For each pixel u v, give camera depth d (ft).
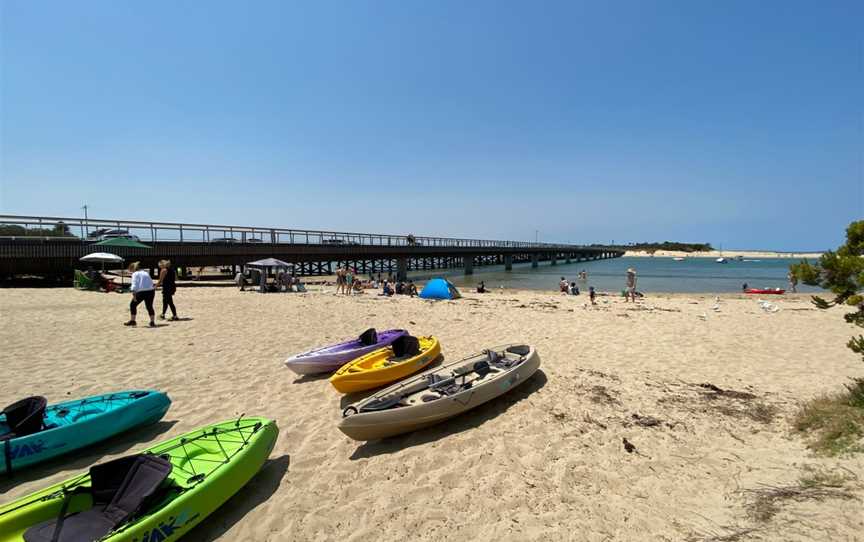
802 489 14.88
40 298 62.23
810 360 34.83
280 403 25.46
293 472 18.34
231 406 24.84
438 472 18.24
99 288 72.74
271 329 45.50
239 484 15.84
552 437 21.15
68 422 19.71
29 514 12.84
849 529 12.28
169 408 24.31
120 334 40.91
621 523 14.69
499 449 20.03
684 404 25.13
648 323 51.57
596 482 17.34
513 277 168.55
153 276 98.17
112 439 20.59
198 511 13.98
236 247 93.91
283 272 94.17
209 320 49.42
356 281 93.20
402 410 20.25
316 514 15.62
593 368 32.40
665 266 287.89
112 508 13.35
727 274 192.44
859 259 19.39
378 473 18.21
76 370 30.19
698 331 46.44
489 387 23.84
